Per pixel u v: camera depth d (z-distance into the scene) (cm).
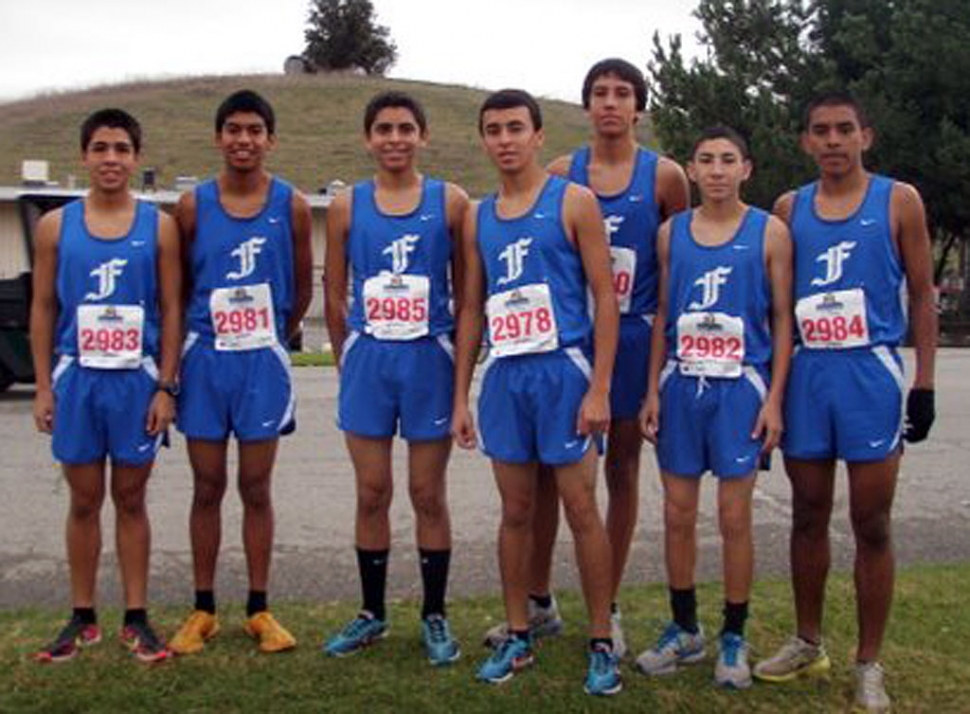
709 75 2462
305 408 1173
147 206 439
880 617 409
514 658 426
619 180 448
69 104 5300
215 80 5831
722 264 409
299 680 418
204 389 442
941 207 2472
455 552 608
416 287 426
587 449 416
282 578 560
